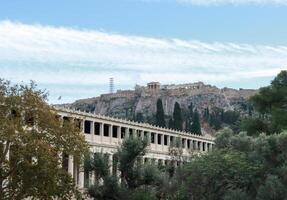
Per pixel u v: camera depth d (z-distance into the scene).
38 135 47.88
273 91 103.25
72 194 50.91
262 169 52.06
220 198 52.28
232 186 51.69
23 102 48.44
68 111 93.62
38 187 46.84
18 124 47.03
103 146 110.00
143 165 52.94
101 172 51.72
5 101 48.00
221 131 59.25
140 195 51.25
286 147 52.38
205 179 52.84
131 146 52.56
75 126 50.44
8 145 47.56
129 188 52.28
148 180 52.38
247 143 55.91
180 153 69.25
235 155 53.25
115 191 50.94
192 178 53.31
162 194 54.41
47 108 49.50
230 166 52.31
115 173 52.72
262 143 53.19
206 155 54.72
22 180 46.72
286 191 49.03
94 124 109.69
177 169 56.12
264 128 99.94
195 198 53.56
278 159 52.38
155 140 129.38
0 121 46.22
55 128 48.69
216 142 58.69
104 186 51.06
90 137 107.19
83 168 52.56
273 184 49.03
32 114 48.75
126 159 52.22
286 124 94.56
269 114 105.56
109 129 113.94
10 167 47.03
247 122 101.81
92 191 51.44
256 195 50.62
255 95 105.88
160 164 61.34
